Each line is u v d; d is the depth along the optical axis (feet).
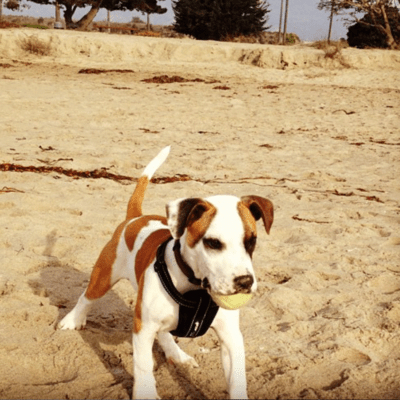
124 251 3.93
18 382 3.79
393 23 35.76
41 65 25.45
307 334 4.52
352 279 5.56
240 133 13.29
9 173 8.70
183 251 3.11
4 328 4.43
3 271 5.44
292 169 10.14
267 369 4.03
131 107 15.99
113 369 3.96
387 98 20.77
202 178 9.29
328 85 24.85
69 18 46.39
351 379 3.87
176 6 41.93
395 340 4.42
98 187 8.43
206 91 20.53
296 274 5.64
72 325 4.37
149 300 3.24
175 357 4.01
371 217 7.62
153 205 7.68
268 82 24.90
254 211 3.19
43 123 12.98
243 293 2.82
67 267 5.65
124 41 28.86
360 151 11.83
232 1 40.65
